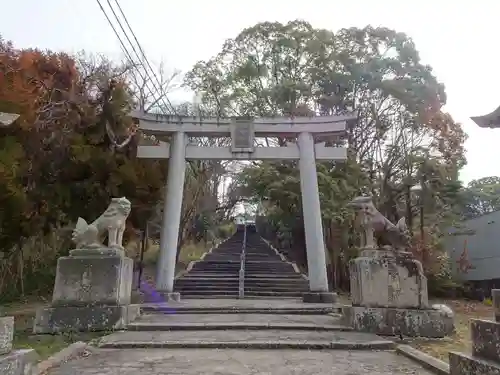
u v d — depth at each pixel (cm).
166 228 1652
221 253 2777
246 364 666
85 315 962
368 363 684
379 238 1049
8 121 476
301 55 2603
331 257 2411
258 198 2859
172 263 1612
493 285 2600
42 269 2048
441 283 2380
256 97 2600
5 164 1232
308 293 1584
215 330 967
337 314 1216
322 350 795
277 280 2008
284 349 799
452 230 2936
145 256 2878
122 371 619
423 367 653
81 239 1038
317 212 1709
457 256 2902
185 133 1775
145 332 938
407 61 2477
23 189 1377
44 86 1460
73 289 991
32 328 995
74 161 1541
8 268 1830
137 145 1800
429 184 2311
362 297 977
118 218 1062
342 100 2516
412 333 930
